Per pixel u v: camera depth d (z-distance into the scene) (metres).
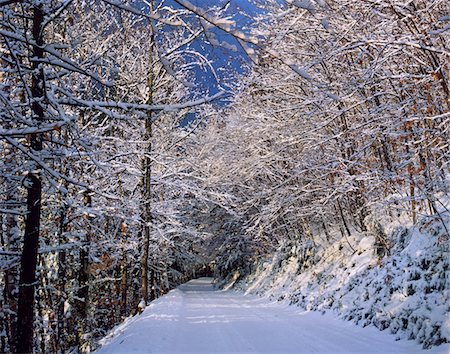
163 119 18.39
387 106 10.85
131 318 16.66
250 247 34.09
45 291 14.29
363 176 12.05
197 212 35.62
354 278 13.02
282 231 27.62
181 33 14.59
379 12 9.84
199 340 9.36
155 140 18.05
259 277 29.53
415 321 8.16
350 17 10.80
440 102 10.12
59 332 12.70
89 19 10.77
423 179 10.16
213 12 3.76
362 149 12.35
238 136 20.14
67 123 5.85
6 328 10.52
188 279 62.41
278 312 15.30
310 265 19.98
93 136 9.29
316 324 11.44
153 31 3.90
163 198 21.34
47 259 14.70
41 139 6.49
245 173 18.64
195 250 39.50
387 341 8.37
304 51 13.92
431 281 8.68
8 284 10.04
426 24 9.41
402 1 9.35
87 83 10.64
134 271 27.06
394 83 11.47
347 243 16.89
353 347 8.09
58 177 5.95
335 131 15.08
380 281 10.91
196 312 15.19
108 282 22.44
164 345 8.71
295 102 16.12
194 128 18.41
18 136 5.87
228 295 27.67
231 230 35.91
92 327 19.06
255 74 15.45
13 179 7.16
